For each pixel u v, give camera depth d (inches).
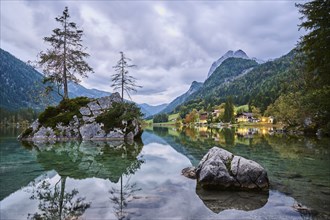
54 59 1471.5
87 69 1545.3
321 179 503.2
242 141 1385.3
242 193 410.0
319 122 1740.9
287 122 2345.0
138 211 320.8
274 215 313.6
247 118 5625.0
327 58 586.2
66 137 1334.9
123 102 1493.6
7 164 630.5
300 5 653.3
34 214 309.4
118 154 836.0
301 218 304.8
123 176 522.3
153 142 1355.8
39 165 620.7
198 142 1355.8
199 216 307.6
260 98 6668.3
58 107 1445.6
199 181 453.4
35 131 1357.0
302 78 1806.1
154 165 653.9
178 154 882.1
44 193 397.1
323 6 563.8
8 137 1604.3
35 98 1514.5
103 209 326.3
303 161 713.0
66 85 1507.1
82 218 296.8
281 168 612.1
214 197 387.2
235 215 313.1
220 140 1483.8
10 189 418.3
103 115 1407.5
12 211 319.0
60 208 330.0
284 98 2421.3
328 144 1159.0
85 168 594.9
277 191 422.3
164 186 446.6
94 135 1348.4
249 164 449.4
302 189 432.8
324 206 347.3
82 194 392.8
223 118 5753.0
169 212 319.6
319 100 732.0
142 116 1561.3
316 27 615.5
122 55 1801.2
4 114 6067.9
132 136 1403.8
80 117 1390.3
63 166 613.6
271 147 1064.8
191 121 6737.2
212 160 459.8
